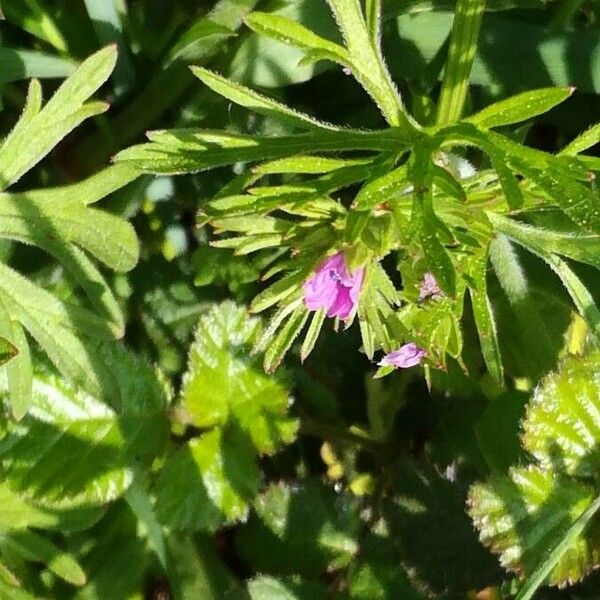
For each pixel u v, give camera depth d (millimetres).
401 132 150
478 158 195
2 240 198
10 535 184
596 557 178
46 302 169
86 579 196
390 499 198
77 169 206
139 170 161
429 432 213
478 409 204
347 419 215
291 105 207
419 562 194
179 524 189
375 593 193
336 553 198
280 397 195
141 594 199
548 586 193
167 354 208
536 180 139
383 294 154
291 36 150
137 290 208
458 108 158
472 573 192
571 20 200
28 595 181
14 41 208
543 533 177
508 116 148
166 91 197
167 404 195
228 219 153
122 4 201
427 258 137
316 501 199
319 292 147
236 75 193
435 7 189
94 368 170
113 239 169
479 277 154
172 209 206
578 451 179
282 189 150
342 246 146
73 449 186
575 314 201
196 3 204
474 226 152
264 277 150
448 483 196
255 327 195
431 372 206
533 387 199
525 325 195
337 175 149
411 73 197
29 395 167
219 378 194
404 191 150
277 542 199
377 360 210
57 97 167
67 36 203
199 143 157
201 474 191
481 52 195
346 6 149
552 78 196
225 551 208
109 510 199
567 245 159
